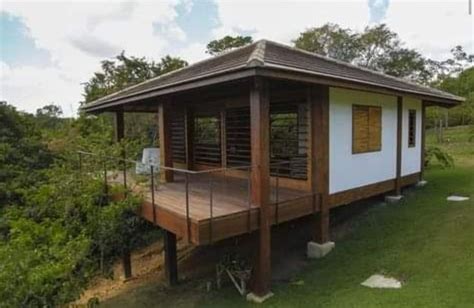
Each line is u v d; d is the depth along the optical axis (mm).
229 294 6270
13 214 8438
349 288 5453
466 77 26969
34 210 8141
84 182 8141
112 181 8609
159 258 9781
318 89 6832
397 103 9672
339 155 7504
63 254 5582
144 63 21859
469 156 18312
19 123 16344
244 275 6074
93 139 11453
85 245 6055
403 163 10188
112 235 7523
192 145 11133
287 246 7734
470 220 7441
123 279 8719
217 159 10250
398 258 6148
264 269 5719
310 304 5199
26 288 4770
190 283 7348
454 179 12094
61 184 8133
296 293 5645
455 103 12055
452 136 25297
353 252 6781
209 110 10406
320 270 6328
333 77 6234
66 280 5445
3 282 4676
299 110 7828
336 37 34688
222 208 5785
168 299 6820
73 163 9836
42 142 15891
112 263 8953
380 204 9406
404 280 5410
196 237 5129
